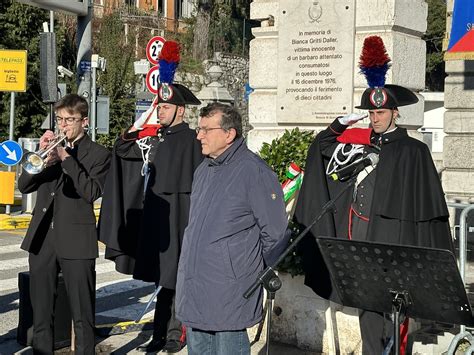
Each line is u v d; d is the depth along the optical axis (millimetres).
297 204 5887
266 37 7641
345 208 5695
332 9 7066
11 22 31750
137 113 16422
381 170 5488
